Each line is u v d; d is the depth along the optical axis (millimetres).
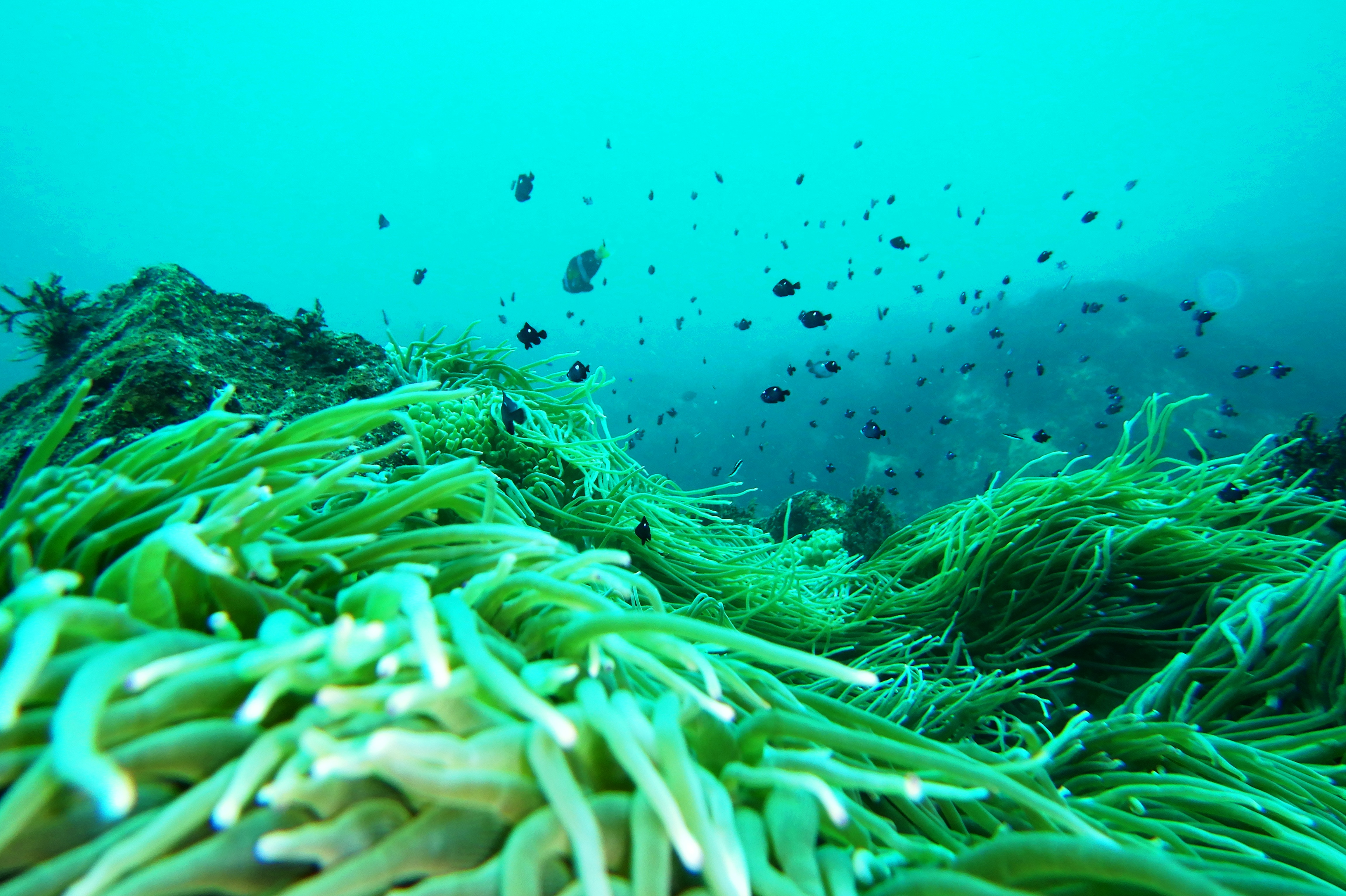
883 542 5781
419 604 1008
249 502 1223
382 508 1499
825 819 1100
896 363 28781
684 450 28500
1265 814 1684
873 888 1030
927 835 1357
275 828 855
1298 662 2418
